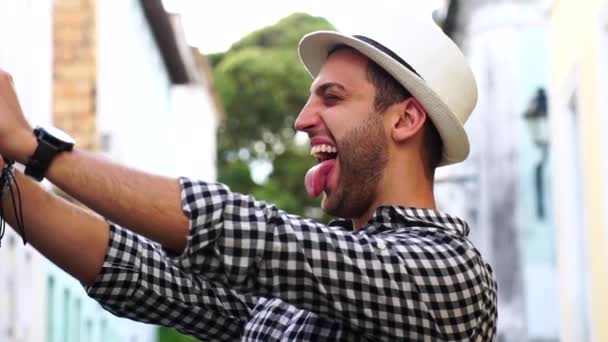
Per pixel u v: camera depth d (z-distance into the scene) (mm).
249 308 3490
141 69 20438
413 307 3113
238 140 36969
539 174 15391
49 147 2916
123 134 17125
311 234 3043
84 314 14508
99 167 2947
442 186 19781
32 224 3148
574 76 9695
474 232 16969
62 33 15219
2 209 3100
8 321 9688
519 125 15492
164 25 21609
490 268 3373
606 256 8523
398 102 3350
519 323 15141
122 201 2934
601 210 8695
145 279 3355
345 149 3322
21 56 10133
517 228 15305
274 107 36844
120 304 3365
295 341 3254
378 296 3076
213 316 3471
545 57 15578
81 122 15125
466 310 3188
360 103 3336
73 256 3242
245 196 3035
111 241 3291
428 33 3426
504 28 15648
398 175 3357
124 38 17328
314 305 3055
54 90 15117
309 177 3361
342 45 3408
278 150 36844
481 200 16141
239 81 37031
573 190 10312
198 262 2971
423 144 3393
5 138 2902
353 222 3438
